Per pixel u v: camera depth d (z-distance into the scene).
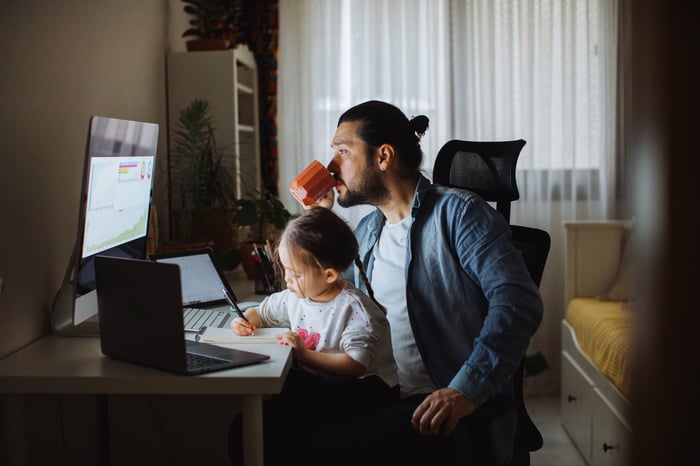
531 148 3.50
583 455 2.74
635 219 0.31
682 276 0.29
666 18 0.29
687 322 0.29
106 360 1.39
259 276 2.15
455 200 1.55
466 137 3.50
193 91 2.91
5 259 1.47
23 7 1.58
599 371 2.53
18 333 1.53
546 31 3.46
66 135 1.83
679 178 0.29
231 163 2.92
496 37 3.49
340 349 1.47
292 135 3.51
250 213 2.50
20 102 1.56
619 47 3.41
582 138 3.53
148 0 2.64
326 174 1.72
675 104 0.29
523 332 1.35
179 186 2.86
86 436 2.02
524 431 1.59
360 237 1.78
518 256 1.46
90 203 1.50
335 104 3.49
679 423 0.30
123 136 1.64
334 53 3.46
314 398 1.42
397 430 1.38
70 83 1.86
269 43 3.46
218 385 1.24
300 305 1.54
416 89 3.48
